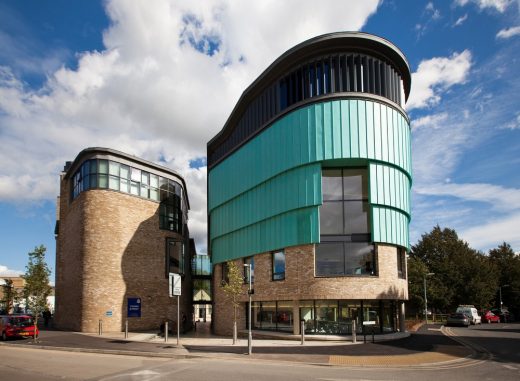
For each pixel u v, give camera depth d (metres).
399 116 27.38
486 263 64.94
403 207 26.92
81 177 37.88
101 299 34.97
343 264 25.66
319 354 18.50
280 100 29.17
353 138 25.64
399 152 26.89
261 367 15.23
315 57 27.33
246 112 33.78
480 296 60.81
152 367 15.21
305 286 25.84
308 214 26.25
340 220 26.19
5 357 18.52
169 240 41.38
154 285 39.12
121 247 36.97
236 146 34.44
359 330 25.23
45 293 26.66
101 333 32.16
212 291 39.56
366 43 26.61
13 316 27.25
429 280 58.91
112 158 37.38
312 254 25.78
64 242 42.28
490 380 12.74
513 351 20.27
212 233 38.53
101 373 13.89
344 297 24.70
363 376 13.26
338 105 26.12
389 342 23.47
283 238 27.73
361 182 26.47
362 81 26.58
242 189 32.91
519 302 70.44
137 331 35.34
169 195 42.56
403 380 12.59
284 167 27.86
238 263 33.06
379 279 25.08
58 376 13.37
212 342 24.61
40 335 30.22
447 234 68.56
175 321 37.75
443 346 21.73
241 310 32.12
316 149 26.05
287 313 27.58
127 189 38.31
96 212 35.91
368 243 25.72
